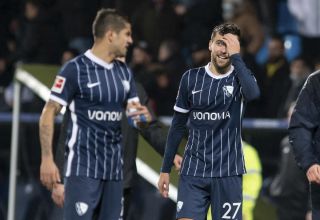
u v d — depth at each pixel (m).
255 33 36.88
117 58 19.56
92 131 18.94
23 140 28.06
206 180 19.69
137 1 37.88
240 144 19.75
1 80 37.62
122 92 19.14
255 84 19.27
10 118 29.42
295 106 19.95
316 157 19.91
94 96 18.89
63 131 19.86
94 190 18.94
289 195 27.44
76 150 18.95
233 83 19.55
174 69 33.47
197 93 19.59
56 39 38.16
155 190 27.84
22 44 38.22
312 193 20.00
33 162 28.19
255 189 25.48
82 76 18.89
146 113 19.61
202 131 19.70
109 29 19.00
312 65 33.16
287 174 27.34
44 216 27.92
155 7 37.06
